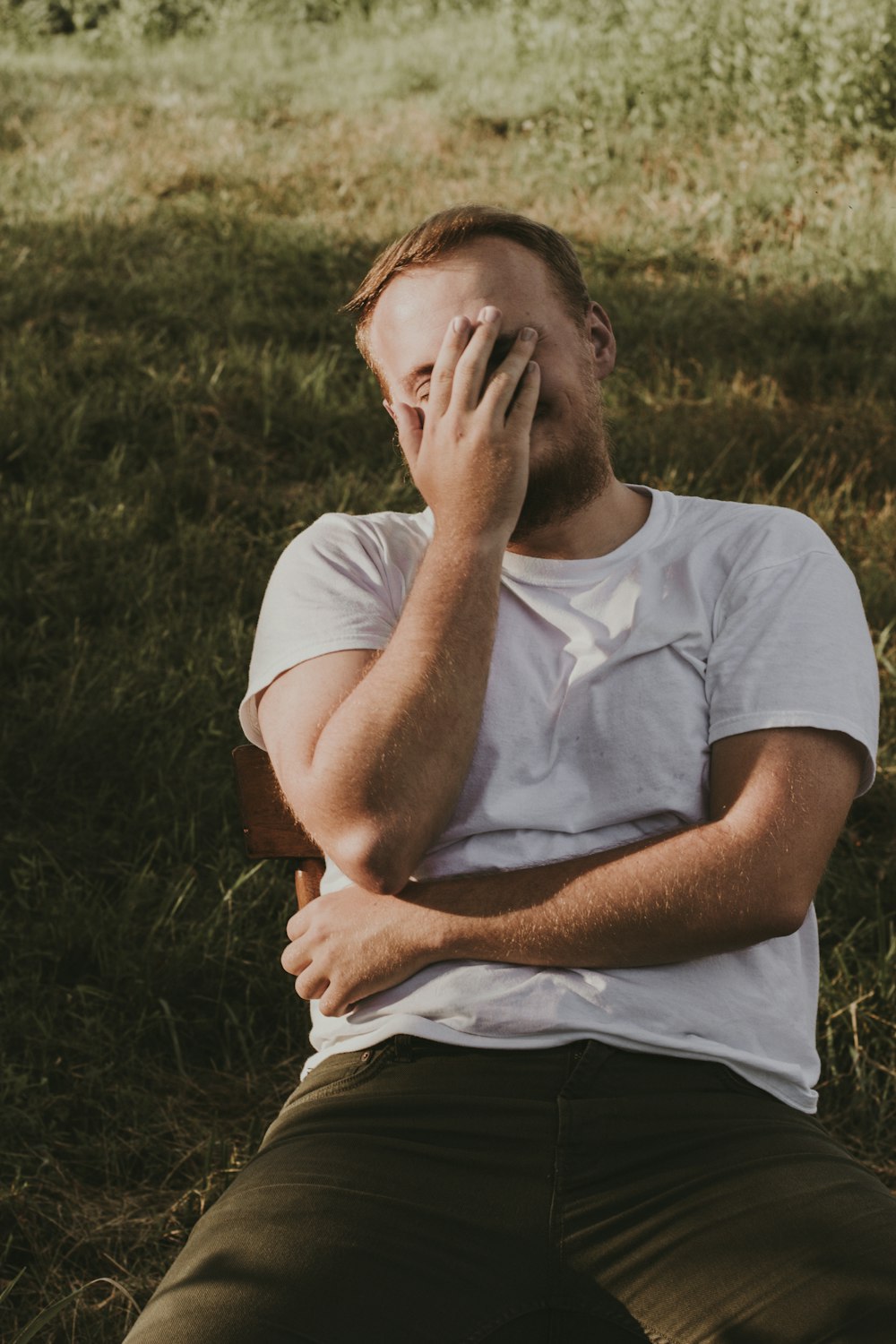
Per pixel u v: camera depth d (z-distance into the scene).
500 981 1.50
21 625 3.67
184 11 12.95
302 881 1.87
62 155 7.80
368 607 1.72
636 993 1.48
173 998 2.61
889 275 6.34
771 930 1.46
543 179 7.85
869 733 1.56
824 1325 1.21
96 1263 2.04
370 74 10.62
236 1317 1.25
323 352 5.50
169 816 3.08
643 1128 1.42
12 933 2.71
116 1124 2.31
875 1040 2.47
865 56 8.23
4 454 4.49
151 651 3.52
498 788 1.59
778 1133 1.43
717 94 8.77
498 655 1.63
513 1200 1.39
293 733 1.63
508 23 10.45
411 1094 1.47
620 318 5.84
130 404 4.78
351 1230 1.34
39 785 3.14
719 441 4.73
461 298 1.65
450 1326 1.30
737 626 1.61
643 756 1.58
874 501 4.50
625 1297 1.34
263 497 4.40
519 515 1.65
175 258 6.27
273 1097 2.42
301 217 7.02
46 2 13.38
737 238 6.92
